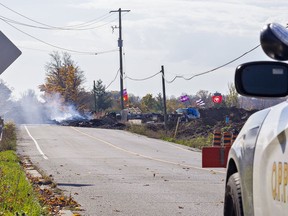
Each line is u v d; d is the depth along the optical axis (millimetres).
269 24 5098
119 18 94500
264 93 5645
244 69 5648
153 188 19469
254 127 6168
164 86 65938
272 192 5266
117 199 16906
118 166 28328
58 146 44094
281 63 5664
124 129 74250
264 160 5543
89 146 44781
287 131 5027
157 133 63594
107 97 131625
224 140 31891
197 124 72250
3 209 13141
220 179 22188
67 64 133375
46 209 13906
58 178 22391
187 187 19703
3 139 39594
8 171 20922
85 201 16500
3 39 16500
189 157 35531
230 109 82250
